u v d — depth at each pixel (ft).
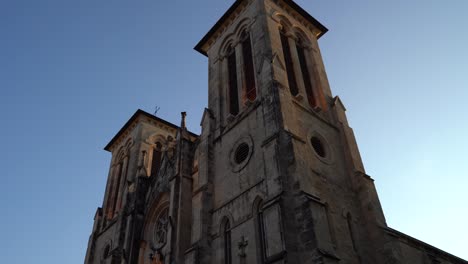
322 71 142.51
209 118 131.34
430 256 110.73
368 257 96.17
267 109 106.63
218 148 122.31
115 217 169.89
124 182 182.19
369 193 106.01
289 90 114.52
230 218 102.32
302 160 92.07
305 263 76.28
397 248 96.02
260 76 116.57
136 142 188.14
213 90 142.92
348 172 112.88
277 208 82.84
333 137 119.24
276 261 76.28
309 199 82.74
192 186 127.03
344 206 101.45
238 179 106.63
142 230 146.41
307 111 116.26
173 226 115.14
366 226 101.91
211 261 100.89
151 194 152.87
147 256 138.92
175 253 109.09
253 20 139.95
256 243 90.27
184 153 134.51
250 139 109.29
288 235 79.77
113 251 144.97
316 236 77.46
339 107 128.26
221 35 158.61
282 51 129.18
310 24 159.02
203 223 106.01
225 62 147.74
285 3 150.61
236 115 125.29
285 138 95.55
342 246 91.35
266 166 94.02
